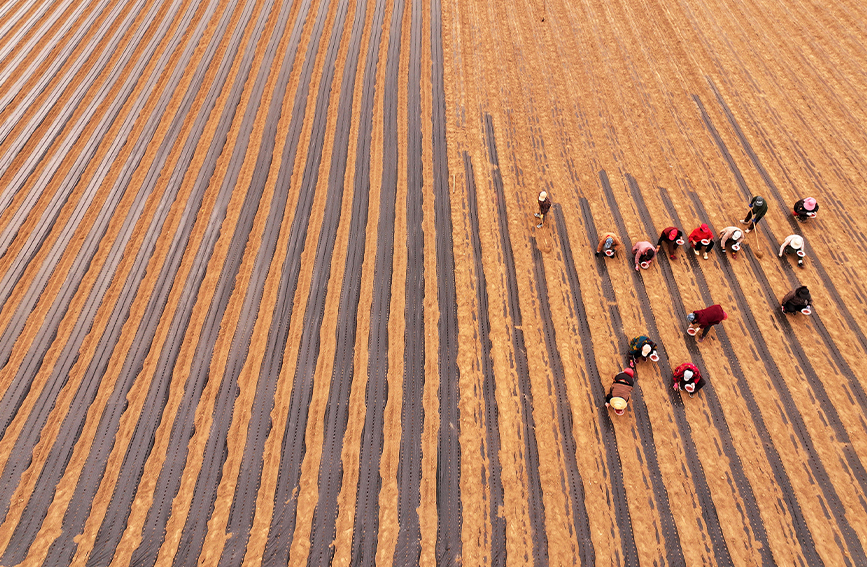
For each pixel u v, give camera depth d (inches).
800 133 479.2
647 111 504.7
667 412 305.9
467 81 541.3
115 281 376.2
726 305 355.9
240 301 363.3
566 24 618.8
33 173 455.8
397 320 350.9
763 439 294.5
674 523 267.1
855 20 609.6
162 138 486.6
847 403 307.6
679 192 433.1
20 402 312.8
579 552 258.8
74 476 283.0
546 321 350.0
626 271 377.7
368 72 554.9
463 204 427.2
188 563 255.1
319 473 283.3
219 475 283.3
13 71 563.5
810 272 372.2
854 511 268.5
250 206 427.8
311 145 478.6
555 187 440.1
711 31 601.9
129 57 580.7
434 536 263.0
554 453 290.7
